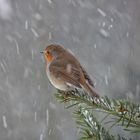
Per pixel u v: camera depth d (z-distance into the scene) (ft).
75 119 12.84
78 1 67.72
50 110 53.47
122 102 12.85
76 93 15.97
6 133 55.88
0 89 58.49
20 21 67.82
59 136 51.75
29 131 54.60
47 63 22.88
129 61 58.03
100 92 54.13
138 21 63.26
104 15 65.05
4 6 69.87
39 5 68.80
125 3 64.95
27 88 57.47
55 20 66.08
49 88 56.13
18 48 61.98
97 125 12.56
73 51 61.87
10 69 60.59
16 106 56.90
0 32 66.33
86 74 20.59
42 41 63.26
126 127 12.09
